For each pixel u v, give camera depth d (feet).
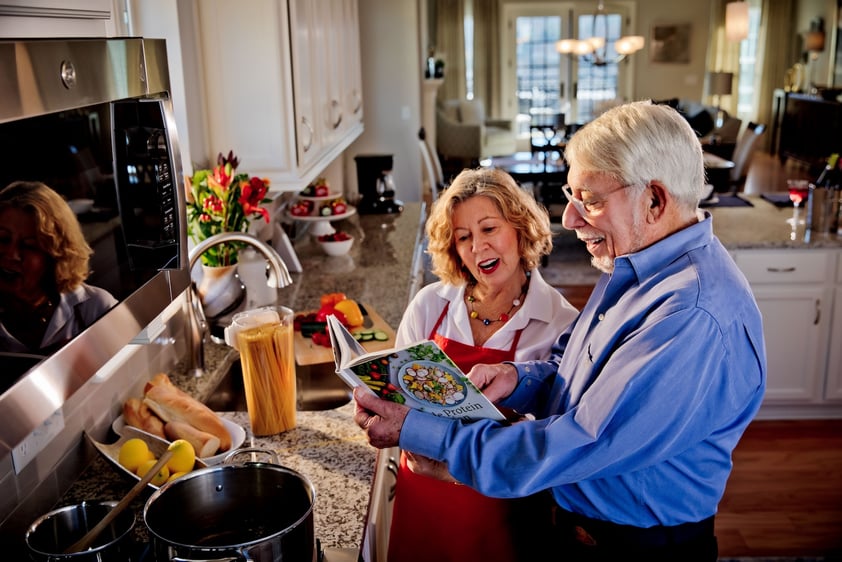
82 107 3.38
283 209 12.70
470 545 5.80
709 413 4.17
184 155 7.82
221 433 5.48
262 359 5.69
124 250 3.82
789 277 11.86
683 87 39.04
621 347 4.17
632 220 4.33
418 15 22.41
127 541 3.84
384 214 14.51
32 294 2.97
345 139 12.37
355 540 4.57
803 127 35.04
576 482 4.57
